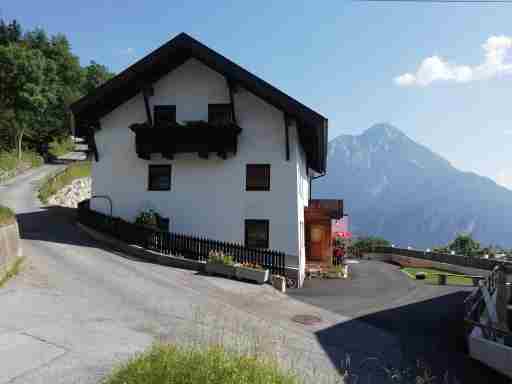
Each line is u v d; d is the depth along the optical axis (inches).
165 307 368.5
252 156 684.1
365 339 369.4
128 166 721.6
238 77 646.5
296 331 366.6
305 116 627.8
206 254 613.3
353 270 928.9
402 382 276.4
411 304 539.5
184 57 712.4
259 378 186.7
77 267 473.7
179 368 185.2
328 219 839.7
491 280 485.7
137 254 614.2
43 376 204.7
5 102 1969.7
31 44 2704.2
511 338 339.3
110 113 733.9
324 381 255.1
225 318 360.8
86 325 290.0
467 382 289.0
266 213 673.6
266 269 587.5
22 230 674.2
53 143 2486.5
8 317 284.5
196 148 671.8
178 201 699.4
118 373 190.1
